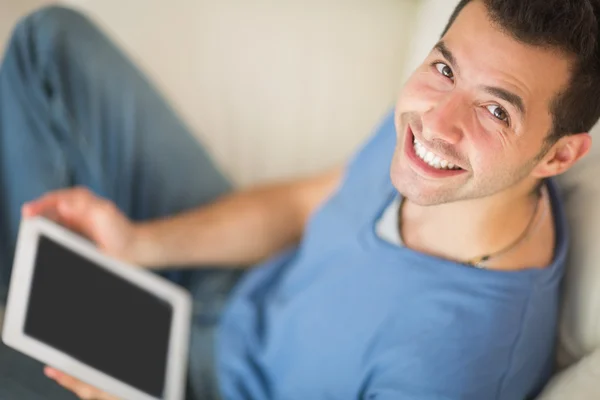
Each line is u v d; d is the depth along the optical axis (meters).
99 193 0.94
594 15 0.53
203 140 1.05
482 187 0.60
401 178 0.63
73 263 0.80
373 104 1.04
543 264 0.67
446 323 0.68
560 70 0.54
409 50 0.95
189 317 0.91
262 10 1.06
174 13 1.05
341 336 0.75
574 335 0.69
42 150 0.89
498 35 0.55
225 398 0.87
